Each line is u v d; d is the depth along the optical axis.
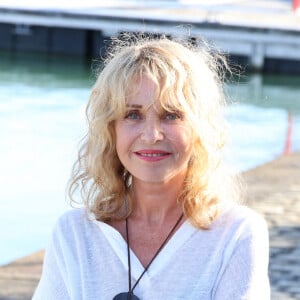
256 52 29.92
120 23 30.19
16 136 14.98
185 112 2.78
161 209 2.88
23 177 11.66
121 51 2.85
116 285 2.82
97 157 2.95
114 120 2.86
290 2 35.09
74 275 2.87
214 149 2.86
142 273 2.80
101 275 2.85
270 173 11.06
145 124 2.81
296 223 8.50
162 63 2.78
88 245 2.90
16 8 31.05
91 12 30.53
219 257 2.79
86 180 3.01
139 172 2.84
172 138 2.81
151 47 2.82
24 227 9.18
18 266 6.80
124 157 2.86
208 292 2.76
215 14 31.05
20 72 26.06
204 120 2.82
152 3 32.12
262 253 2.78
